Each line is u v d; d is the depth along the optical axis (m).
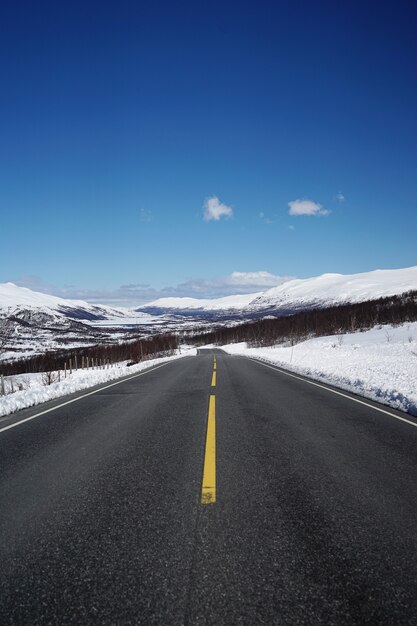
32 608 2.21
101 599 2.27
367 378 13.20
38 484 4.22
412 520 3.24
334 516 3.32
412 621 2.06
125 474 4.48
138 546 2.86
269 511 3.43
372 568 2.54
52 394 11.94
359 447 5.54
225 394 10.99
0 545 2.91
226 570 2.53
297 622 2.06
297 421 7.33
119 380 16.27
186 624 2.06
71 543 2.92
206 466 4.71
